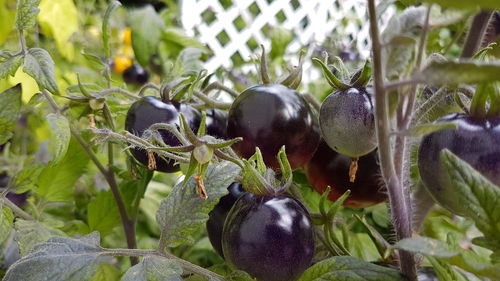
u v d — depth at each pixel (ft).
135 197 1.01
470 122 0.55
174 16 2.48
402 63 0.48
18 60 0.75
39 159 1.31
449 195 0.55
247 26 2.65
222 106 0.80
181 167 0.71
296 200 0.62
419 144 0.62
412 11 0.50
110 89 0.82
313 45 1.54
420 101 0.65
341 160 0.73
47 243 0.61
